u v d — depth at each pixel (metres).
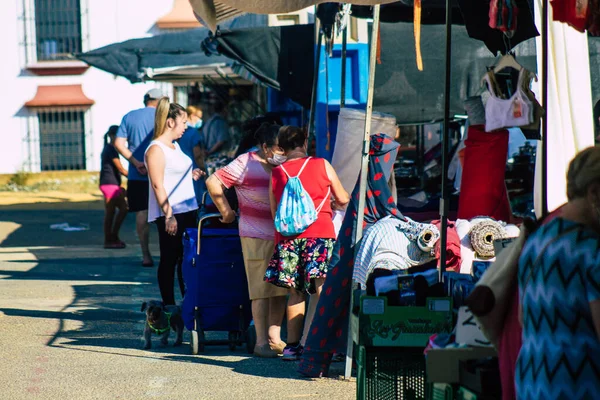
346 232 8.77
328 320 8.67
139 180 16.88
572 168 4.62
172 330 11.26
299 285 9.13
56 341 10.62
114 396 8.06
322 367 8.70
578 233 4.52
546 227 4.67
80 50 42.31
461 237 8.52
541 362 4.55
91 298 13.72
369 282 7.47
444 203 7.51
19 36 42.38
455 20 12.35
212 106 25.91
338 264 8.73
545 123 5.83
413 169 14.58
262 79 14.59
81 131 42.69
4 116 42.59
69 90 42.44
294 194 8.98
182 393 8.14
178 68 22.77
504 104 7.46
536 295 4.60
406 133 16.08
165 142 11.02
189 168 11.15
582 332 4.48
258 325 9.71
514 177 12.07
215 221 10.54
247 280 9.98
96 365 9.34
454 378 5.41
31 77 42.53
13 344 10.43
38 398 8.02
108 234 20.81
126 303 13.30
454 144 14.41
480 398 5.11
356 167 9.39
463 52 13.34
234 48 14.42
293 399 7.89
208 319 10.06
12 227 25.98
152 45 22.88
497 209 8.80
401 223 8.65
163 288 11.24
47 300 13.53
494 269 5.12
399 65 13.34
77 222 27.48
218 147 20.66
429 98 13.37
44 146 42.88
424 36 13.31
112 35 42.00
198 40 23.05
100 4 41.91
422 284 7.20
